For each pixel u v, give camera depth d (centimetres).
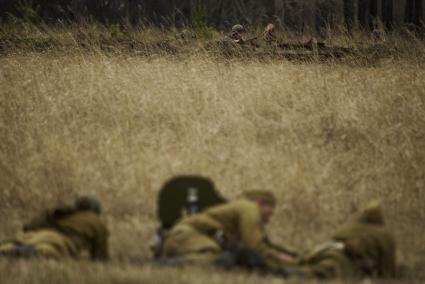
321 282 3020
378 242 3269
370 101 5897
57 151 4606
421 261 3522
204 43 7700
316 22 11762
